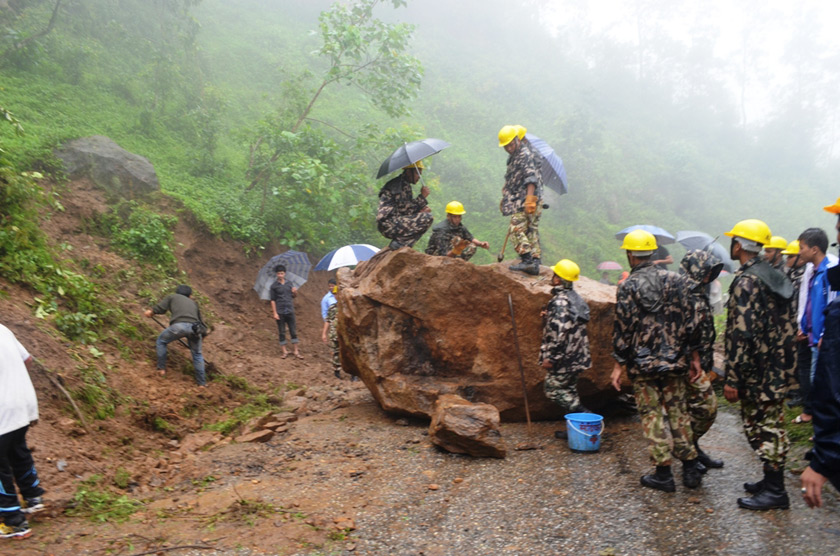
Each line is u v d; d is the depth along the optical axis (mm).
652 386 4832
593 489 4930
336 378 10797
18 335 6695
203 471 5883
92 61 17734
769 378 4281
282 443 6746
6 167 8820
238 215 13594
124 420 6781
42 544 4137
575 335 6285
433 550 4031
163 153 15320
